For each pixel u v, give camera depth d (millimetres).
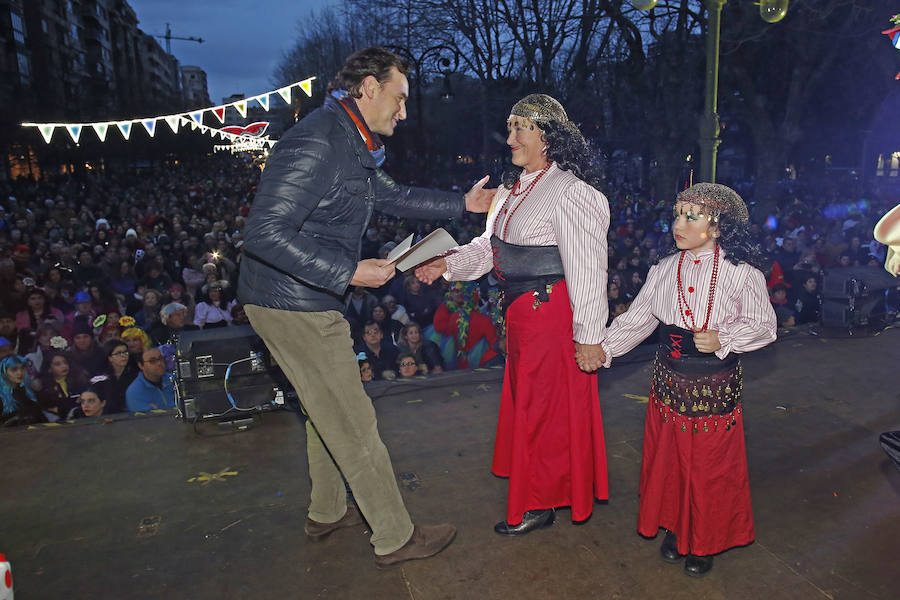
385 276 2176
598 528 2719
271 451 3529
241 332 3986
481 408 4059
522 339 2564
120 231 15289
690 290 2344
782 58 19391
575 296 2396
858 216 13922
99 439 3709
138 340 5398
